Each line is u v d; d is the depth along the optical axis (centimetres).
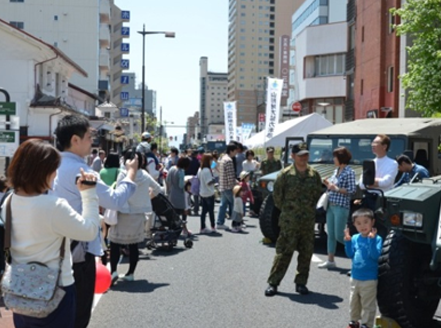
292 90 7081
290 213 789
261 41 16662
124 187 533
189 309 723
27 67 3136
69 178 477
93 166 1759
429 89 2081
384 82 3472
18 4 5825
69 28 5875
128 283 863
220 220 1493
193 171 1841
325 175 1127
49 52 3203
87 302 493
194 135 15175
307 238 800
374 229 600
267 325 659
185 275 922
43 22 5853
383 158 919
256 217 1798
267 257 1084
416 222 562
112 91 7744
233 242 1269
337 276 920
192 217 1772
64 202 380
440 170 1216
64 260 383
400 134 1152
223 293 805
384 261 589
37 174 370
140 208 848
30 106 3097
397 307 588
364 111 3803
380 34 3466
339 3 7169
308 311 716
